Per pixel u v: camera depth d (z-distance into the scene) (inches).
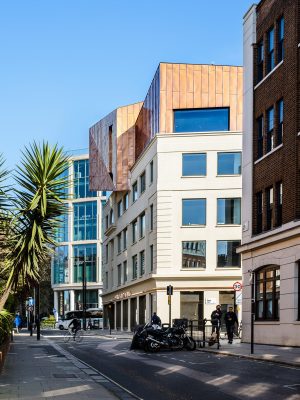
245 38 1332.4
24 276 512.4
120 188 2450.8
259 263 1196.5
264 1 1249.4
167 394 515.5
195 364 789.2
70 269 3996.1
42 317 4060.0
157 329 1061.1
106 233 2945.4
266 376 627.2
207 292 1964.8
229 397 489.1
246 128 1307.8
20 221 507.8
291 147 1075.3
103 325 3085.6
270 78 1195.3
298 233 1017.5
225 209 1996.8
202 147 2012.8
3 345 705.0
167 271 1988.2
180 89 2060.8
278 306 1123.9
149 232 2124.8
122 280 2605.8
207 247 1983.3
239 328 1551.4
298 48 1071.6
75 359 914.1
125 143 2456.9
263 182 1208.8
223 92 2057.1
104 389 538.6
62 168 514.9
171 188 2010.3
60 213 514.9
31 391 522.9
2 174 510.6
